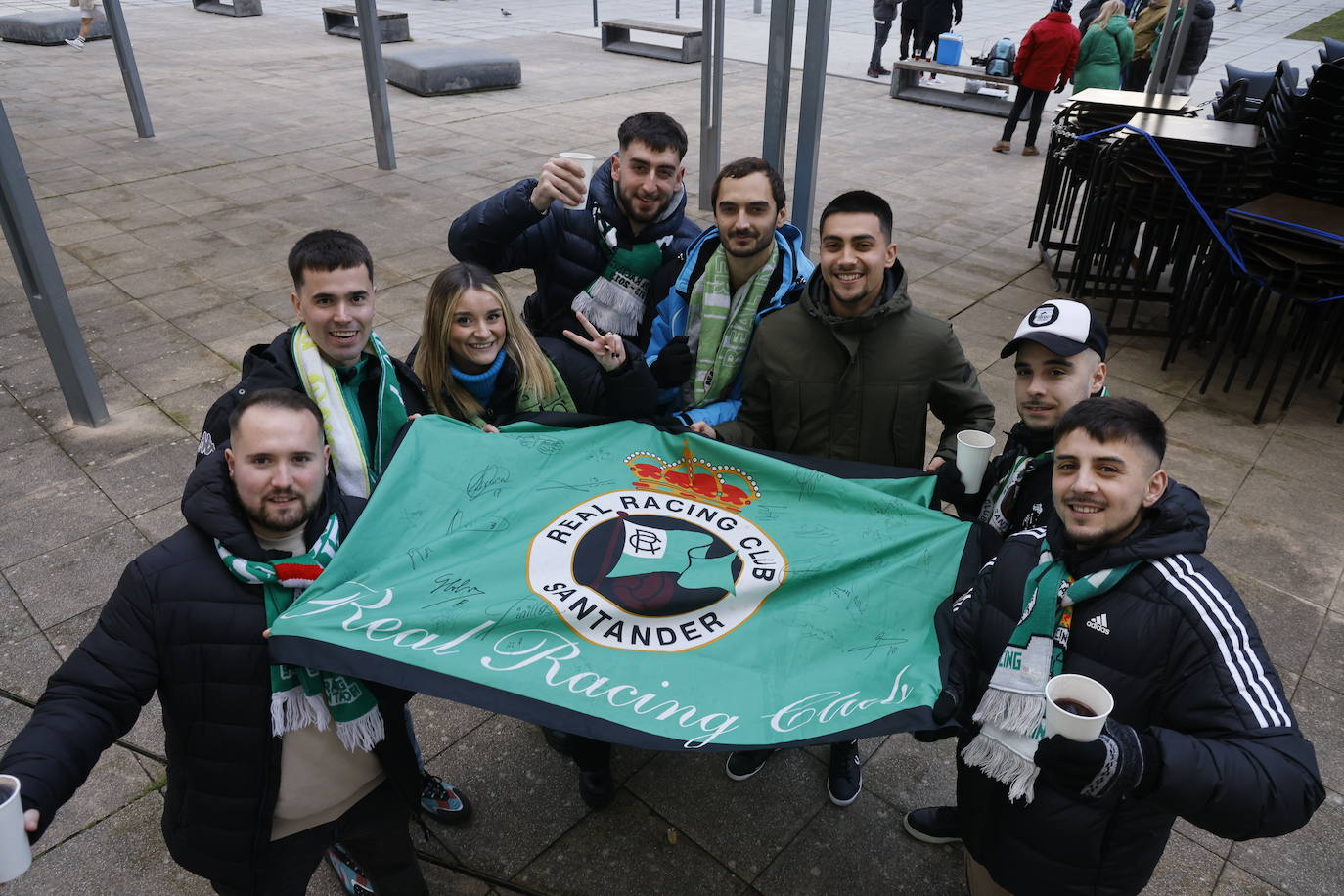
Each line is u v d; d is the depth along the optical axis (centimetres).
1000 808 207
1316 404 568
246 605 198
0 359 585
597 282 333
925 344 277
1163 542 182
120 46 1038
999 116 1300
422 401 283
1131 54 1036
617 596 245
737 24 2056
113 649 190
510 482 268
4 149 431
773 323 289
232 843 205
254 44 1734
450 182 948
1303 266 517
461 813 294
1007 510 243
